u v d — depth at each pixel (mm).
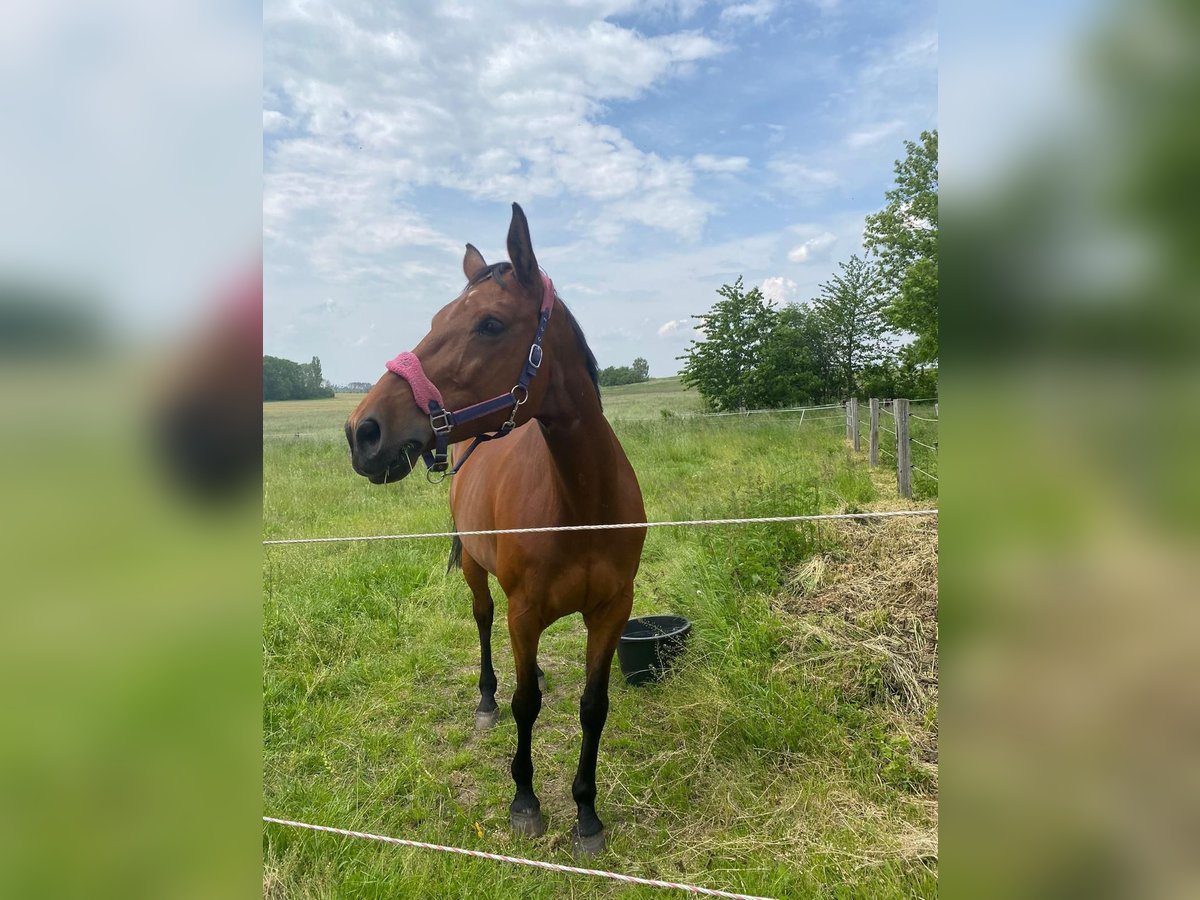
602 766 2912
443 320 2174
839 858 2188
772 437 12016
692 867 2289
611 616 2549
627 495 2516
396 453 2053
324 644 4117
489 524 2918
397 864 2275
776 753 2811
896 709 3008
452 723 3447
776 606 3871
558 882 2285
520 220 2162
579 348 2375
